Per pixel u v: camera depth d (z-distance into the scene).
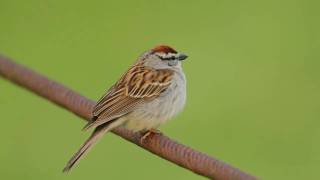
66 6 14.87
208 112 13.54
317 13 15.08
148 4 15.00
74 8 14.86
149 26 14.81
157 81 10.23
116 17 14.87
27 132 13.16
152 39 14.67
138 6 14.98
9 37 14.55
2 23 14.69
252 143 13.10
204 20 14.89
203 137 13.18
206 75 14.20
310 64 14.31
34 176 12.60
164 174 12.58
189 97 13.84
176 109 10.48
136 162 12.70
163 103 10.24
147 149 8.09
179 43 14.60
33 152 12.88
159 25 14.84
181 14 14.94
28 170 12.68
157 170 12.62
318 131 13.35
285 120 13.46
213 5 15.08
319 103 13.75
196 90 14.00
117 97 9.97
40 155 12.85
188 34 14.72
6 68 8.60
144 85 10.15
